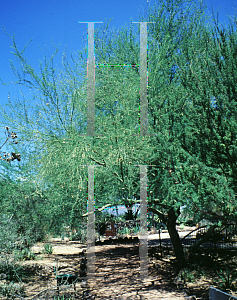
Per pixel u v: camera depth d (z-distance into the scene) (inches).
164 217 355.9
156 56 240.8
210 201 156.9
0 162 294.8
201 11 264.2
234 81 178.5
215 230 398.9
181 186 167.9
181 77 202.8
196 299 228.5
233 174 167.2
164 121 211.9
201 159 180.4
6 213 310.3
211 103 185.8
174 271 332.5
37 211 311.0
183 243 482.0
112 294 254.7
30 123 256.5
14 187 308.5
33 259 388.5
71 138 246.7
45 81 252.5
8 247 287.4
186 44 214.7
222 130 171.9
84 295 250.2
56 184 272.8
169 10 277.4
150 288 271.3
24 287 253.9
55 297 233.9
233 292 236.8
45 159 249.6
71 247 560.7
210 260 344.2
